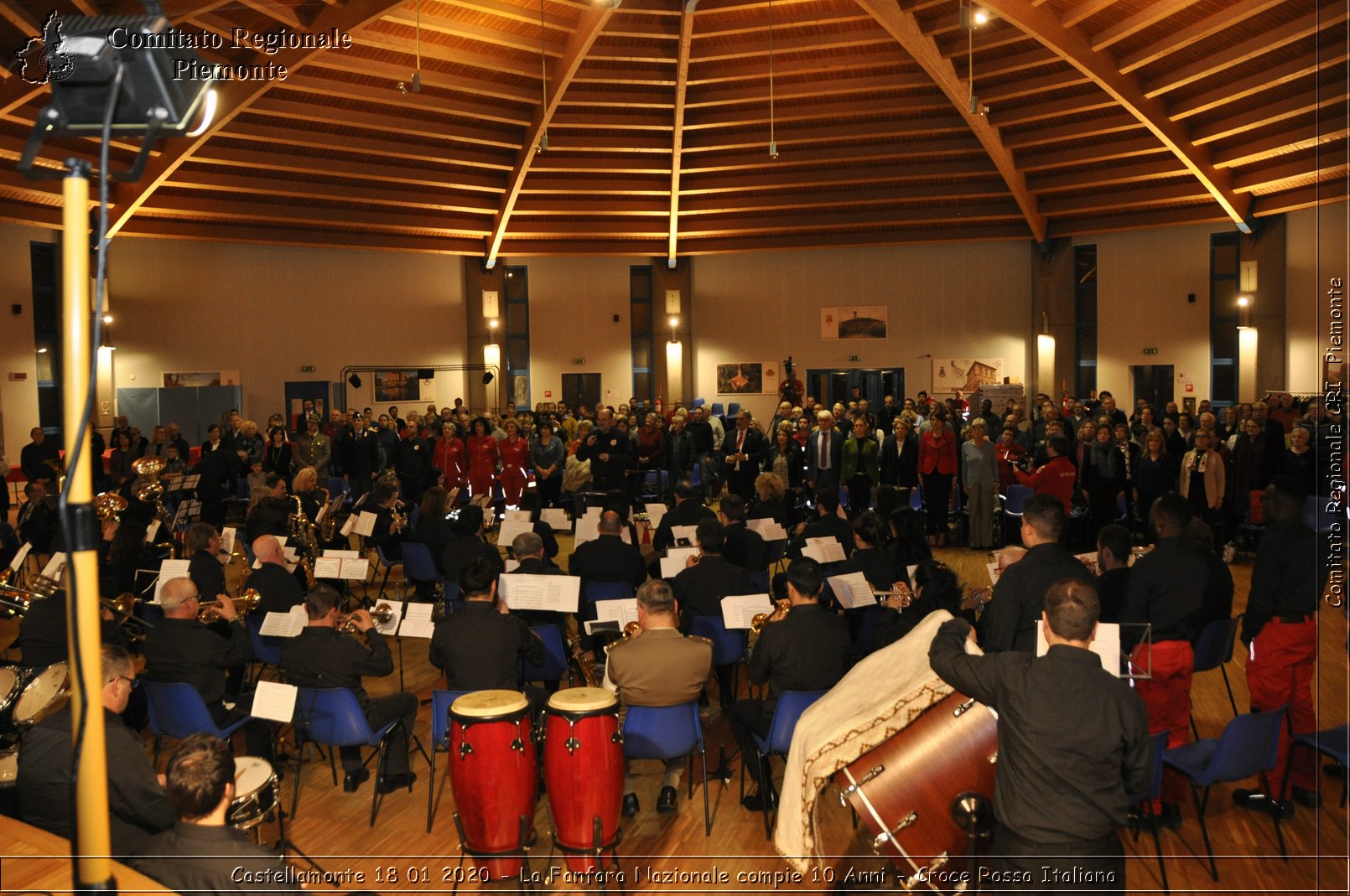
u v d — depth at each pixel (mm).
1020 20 12484
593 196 19609
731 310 21531
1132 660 3650
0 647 7641
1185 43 12711
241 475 13992
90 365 1872
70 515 1884
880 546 6004
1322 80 13281
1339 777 4867
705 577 5766
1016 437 13023
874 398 20922
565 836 3844
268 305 18812
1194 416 15914
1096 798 2801
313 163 16547
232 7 11500
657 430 14258
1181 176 17125
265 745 5008
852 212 19828
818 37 15078
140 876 2783
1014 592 4086
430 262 20516
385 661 4844
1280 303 17109
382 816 4727
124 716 5375
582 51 14320
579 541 7629
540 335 21438
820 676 4465
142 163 1878
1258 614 4570
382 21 13398
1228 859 4070
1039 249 19750
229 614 5281
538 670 5566
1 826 3275
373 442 13969
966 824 2951
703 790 4930
